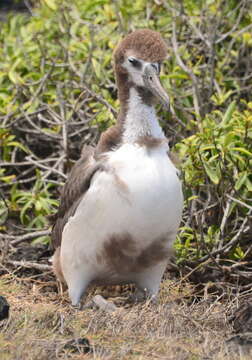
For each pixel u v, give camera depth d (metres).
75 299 15.90
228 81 21.38
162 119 20.67
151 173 14.76
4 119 20.67
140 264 15.49
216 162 17.73
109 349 13.32
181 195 15.12
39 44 21.84
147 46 15.33
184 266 17.78
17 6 31.03
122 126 15.27
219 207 18.25
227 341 13.71
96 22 22.27
